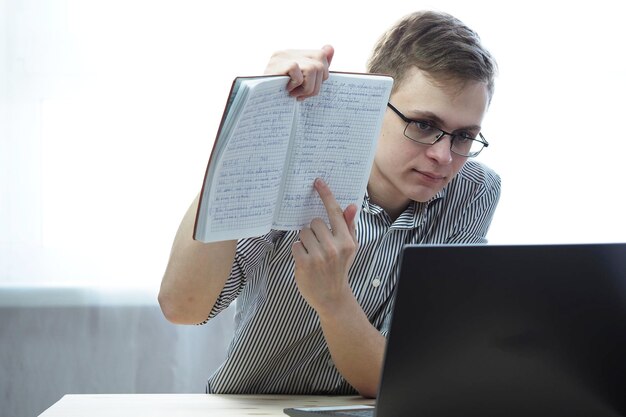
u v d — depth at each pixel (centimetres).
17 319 308
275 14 310
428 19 173
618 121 330
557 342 137
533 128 329
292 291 175
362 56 314
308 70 141
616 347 142
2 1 300
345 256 158
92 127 306
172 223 312
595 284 138
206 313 170
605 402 143
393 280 183
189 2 307
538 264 132
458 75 165
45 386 310
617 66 329
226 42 309
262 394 185
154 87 307
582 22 327
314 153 152
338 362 172
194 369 315
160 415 158
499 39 326
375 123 155
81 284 310
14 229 306
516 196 330
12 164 304
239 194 141
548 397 139
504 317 132
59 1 302
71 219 308
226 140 133
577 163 330
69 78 304
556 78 328
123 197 309
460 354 130
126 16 305
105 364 312
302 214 157
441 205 190
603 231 332
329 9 312
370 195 183
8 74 302
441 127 168
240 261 170
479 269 128
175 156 310
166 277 168
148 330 313
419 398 130
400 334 126
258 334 179
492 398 134
